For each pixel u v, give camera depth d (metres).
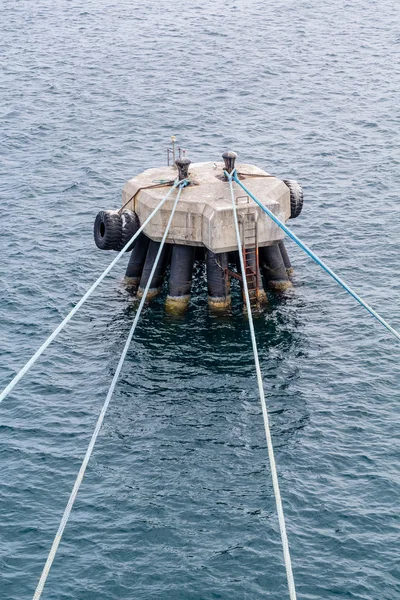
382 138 99.62
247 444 54.47
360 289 70.69
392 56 126.12
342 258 75.25
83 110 108.06
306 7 150.38
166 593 44.69
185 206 66.94
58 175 91.44
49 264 74.69
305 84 115.94
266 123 104.56
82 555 46.78
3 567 45.91
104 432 55.59
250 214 66.62
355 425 55.75
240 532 48.09
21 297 69.81
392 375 60.44
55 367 61.81
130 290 71.44
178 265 68.44
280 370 61.31
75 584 45.12
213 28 139.50
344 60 124.69
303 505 49.69
